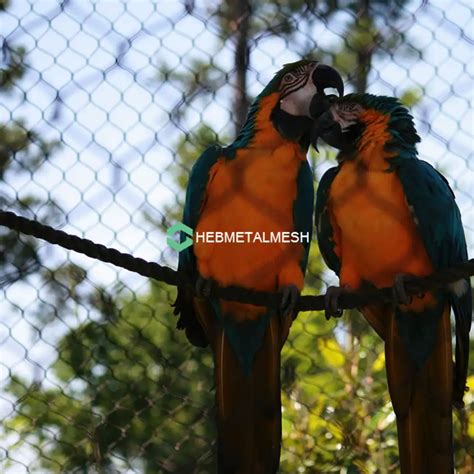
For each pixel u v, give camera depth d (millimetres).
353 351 7633
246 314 5594
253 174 5559
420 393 5492
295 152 5738
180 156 7914
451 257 5676
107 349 7945
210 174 5617
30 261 8375
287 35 7234
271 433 5512
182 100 7047
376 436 7355
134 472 7746
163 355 8094
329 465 7297
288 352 7664
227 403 5574
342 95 6133
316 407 7473
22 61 7352
